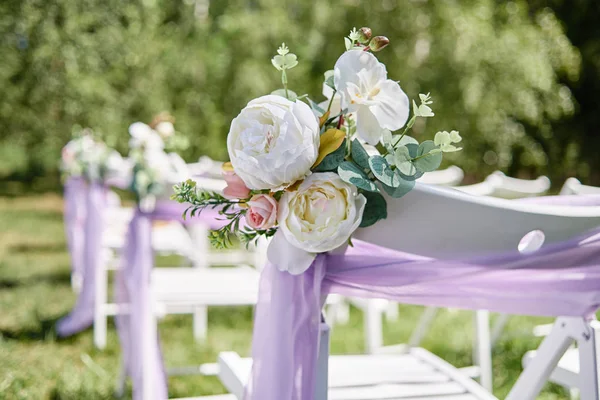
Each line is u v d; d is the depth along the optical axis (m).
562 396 3.02
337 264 1.26
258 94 9.51
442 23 8.56
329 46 9.38
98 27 9.42
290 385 1.26
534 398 1.62
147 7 9.70
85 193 4.24
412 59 8.77
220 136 9.94
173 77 9.84
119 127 9.44
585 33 10.59
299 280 1.26
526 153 10.19
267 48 9.67
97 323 3.97
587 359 1.50
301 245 1.12
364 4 8.95
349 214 1.10
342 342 4.12
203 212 2.51
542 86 8.69
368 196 1.13
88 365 3.57
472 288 1.24
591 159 11.08
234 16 9.84
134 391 2.79
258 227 1.14
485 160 9.29
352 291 1.29
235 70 9.69
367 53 1.16
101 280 4.00
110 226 4.60
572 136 10.98
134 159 2.80
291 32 9.62
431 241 1.16
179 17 10.18
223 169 1.22
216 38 9.97
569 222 1.14
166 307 4.19
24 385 3.26
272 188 1.13
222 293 3.03
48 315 4.65
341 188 1.12
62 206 12.61
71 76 9.35
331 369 1.99
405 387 1.84
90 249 4.05
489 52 8.44
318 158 1.13
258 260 3.53
